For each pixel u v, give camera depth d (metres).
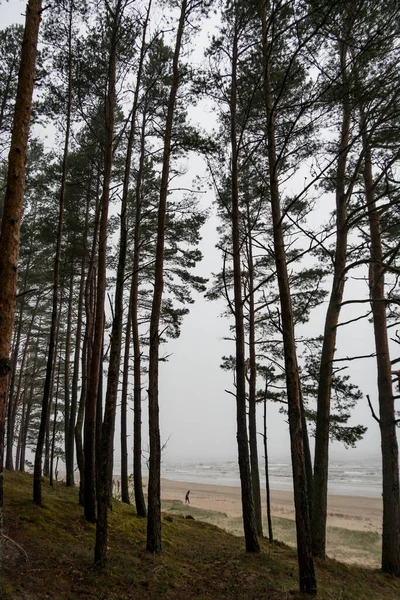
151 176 14.46
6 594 5.12
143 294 16.08
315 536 9.50
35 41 5.61
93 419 9.38
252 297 14.42
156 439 8.44
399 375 10.81
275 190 8.14
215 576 7.45
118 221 16.94
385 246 11.81
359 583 8.39
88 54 9.98
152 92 11.33
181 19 9.80
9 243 4.74
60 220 9.64
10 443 19.12
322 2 7.26
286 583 7.20
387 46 7.53
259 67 9.82
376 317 11.43
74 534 7.84
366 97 7.70
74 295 21.94
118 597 5.76
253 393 14.09
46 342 26.80
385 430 10.63
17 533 7.08
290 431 7.13
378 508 32.88
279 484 54.47
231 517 24.83
